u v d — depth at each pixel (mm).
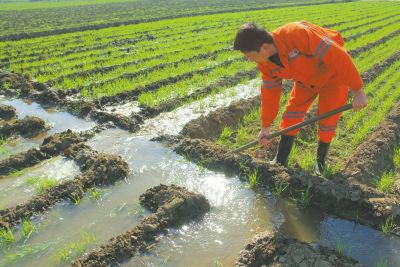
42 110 7367
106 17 20781
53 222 4227
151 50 11641
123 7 27500
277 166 4957
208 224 4164
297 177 4691
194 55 10703
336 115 4590
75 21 19234
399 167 5602
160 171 5148
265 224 4203
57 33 15898
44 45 12930
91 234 4051
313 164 5266
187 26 16406
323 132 4715
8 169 5250
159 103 7281
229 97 7770
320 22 17109
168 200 4324
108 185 4852
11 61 10570
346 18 18547
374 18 18453
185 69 9398
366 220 4215
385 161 5629
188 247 3852
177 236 3979
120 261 3668
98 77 8891
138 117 6719
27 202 4414
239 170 5031
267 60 3869
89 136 6125
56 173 5152
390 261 3705
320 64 3924
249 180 4879
